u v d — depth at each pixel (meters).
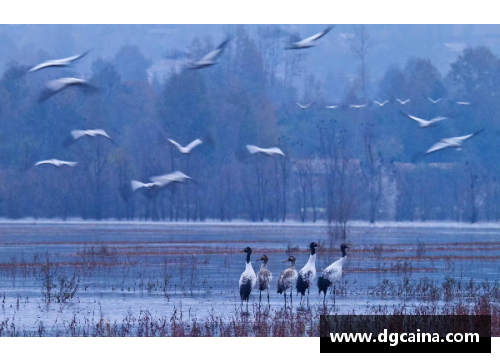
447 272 37.91
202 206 102.88
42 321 24.30
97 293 30.23
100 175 101.31
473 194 100.88
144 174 100.94
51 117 105.19
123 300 28.44
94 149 103.25
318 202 106.75
